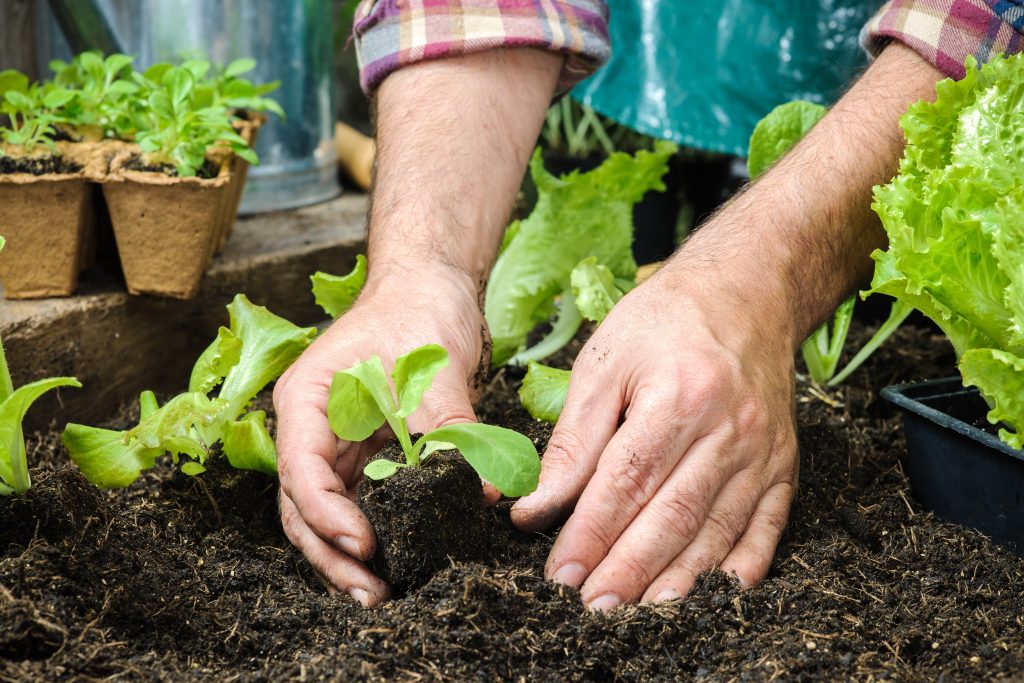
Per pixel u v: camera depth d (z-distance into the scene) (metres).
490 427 0.86
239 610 0.87
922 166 0.92
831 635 0.85
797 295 0.93
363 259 1.04
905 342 1.18
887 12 0.98
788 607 0.86
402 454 0.88
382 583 0.87
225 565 0.90
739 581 0.86
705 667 0.84
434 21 1.01
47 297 1.12
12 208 1.09
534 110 1.03
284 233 1.31
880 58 0.99
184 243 1.12
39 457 1.02
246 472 0.95
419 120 1.01
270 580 0.89
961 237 0.88
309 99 1.39
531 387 0.99
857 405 1.08
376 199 1.00
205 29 1.31
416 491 0.85
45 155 1.10
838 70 1.30
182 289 1.13
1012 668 0.84
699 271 0.92
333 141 1.47
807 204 0.94
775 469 0.89
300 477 0.87
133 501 0.96
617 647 0.84
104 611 0.85
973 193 0.89
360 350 0.92
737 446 0.87
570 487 0.88
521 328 1.13
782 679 0.82
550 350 1.14
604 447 0.89
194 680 0.82
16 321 1.07
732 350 0.89
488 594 0.85
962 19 0.94
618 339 0.90
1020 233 0.87
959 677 0.83
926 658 0.85
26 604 0.83
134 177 1.10
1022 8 0.93
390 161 1.01
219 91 1.22
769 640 0.84
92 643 0.83
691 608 0.85
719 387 0.87
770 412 0.89
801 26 1.30
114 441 0.93
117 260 1.20
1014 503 0.91
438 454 0.88
